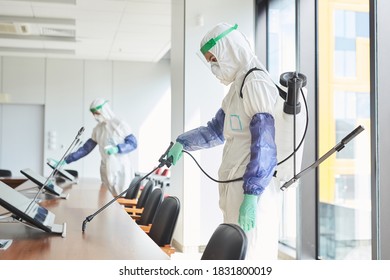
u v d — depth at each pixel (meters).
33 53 9.28
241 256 1.44
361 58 3.71
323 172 4.34
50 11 6.50
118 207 3.17
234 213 2.59
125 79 10.16
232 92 2.66
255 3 5.48
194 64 5.36
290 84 2.40
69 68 9.95
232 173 2.59
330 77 4.22
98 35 7.86
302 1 4.51
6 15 6.71
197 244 5.32
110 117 5.91
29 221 2.03
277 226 2.62
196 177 5.33
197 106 5.36
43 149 9.94
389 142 3.29
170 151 2.86
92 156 9.94
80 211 2.93
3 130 9.84
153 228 2.79
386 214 3.30
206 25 5.39
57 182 5.41
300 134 2.56
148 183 4.44
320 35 4.41
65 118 9.92
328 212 4.30
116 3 6.15
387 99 3.32
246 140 2.59
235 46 2.62
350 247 3.92
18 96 9.73
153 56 9.67
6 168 9.84
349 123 3.91
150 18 6.82
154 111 10.25
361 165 3.74
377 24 3.33
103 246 1.88
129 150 5.70
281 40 5.12
